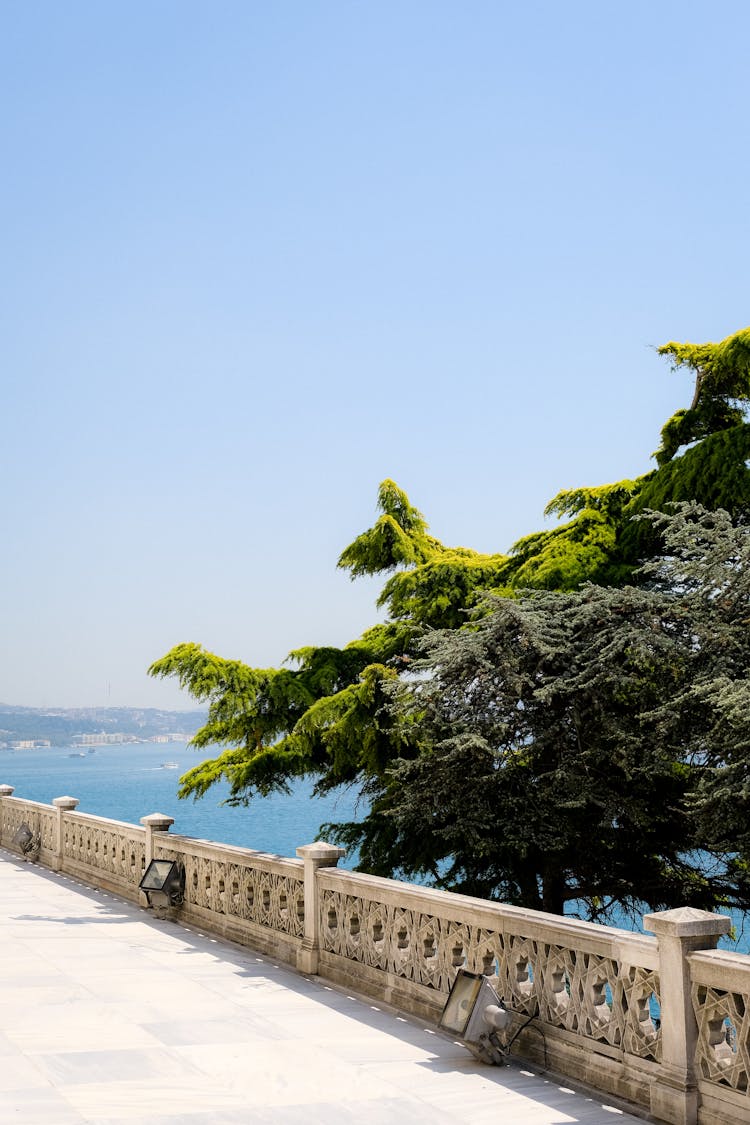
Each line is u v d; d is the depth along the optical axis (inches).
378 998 359.6
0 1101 258.1
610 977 270.7
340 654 681.6
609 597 470.9
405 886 354.0
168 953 448.1
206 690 627.2
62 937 485.1
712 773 411.2
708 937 250.5
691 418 614.5
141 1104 257.1
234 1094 265.3
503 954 306.7
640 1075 257.9
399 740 537.0
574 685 462.0
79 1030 324.8
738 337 542.3
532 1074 283.7
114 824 622.5
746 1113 232.4
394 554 729.0
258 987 383.9
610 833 492.7
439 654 485.4
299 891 422.9
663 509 559.5
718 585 441.1
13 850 823.1
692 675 443.8
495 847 463.2
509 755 486.3
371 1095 265.4
